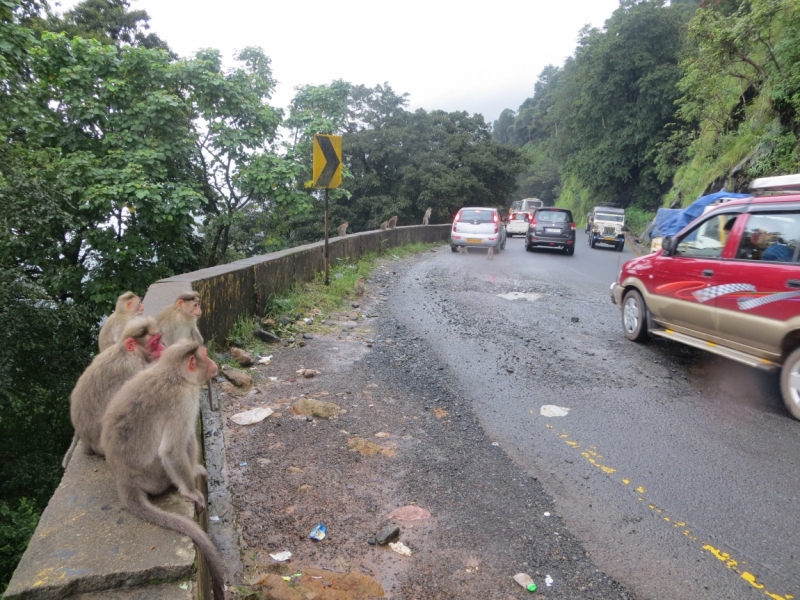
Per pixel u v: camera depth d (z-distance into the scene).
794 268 5.30
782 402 5.69
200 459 3.91
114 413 2.40
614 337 8.28
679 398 5.79
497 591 2.98
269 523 3.47
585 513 3.71
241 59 17.44
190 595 1.91
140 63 13.11
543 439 4.81
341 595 2.81
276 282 9.03
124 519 2.27
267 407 5.22
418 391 5.89
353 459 4.32
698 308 6.48
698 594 2.99
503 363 6.91
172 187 12.46
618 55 40.19
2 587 5.68
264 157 14.76
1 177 9.98
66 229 11.18
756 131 19.83
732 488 4.04
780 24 16.36
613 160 42.06
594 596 2.96
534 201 57.03
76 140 12.55
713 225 6.52
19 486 9.38
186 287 5.68
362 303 10.60
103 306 11.96
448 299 11.19
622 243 25.09
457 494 3.90
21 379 9.57
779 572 3.17
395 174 36.53
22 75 11.98
